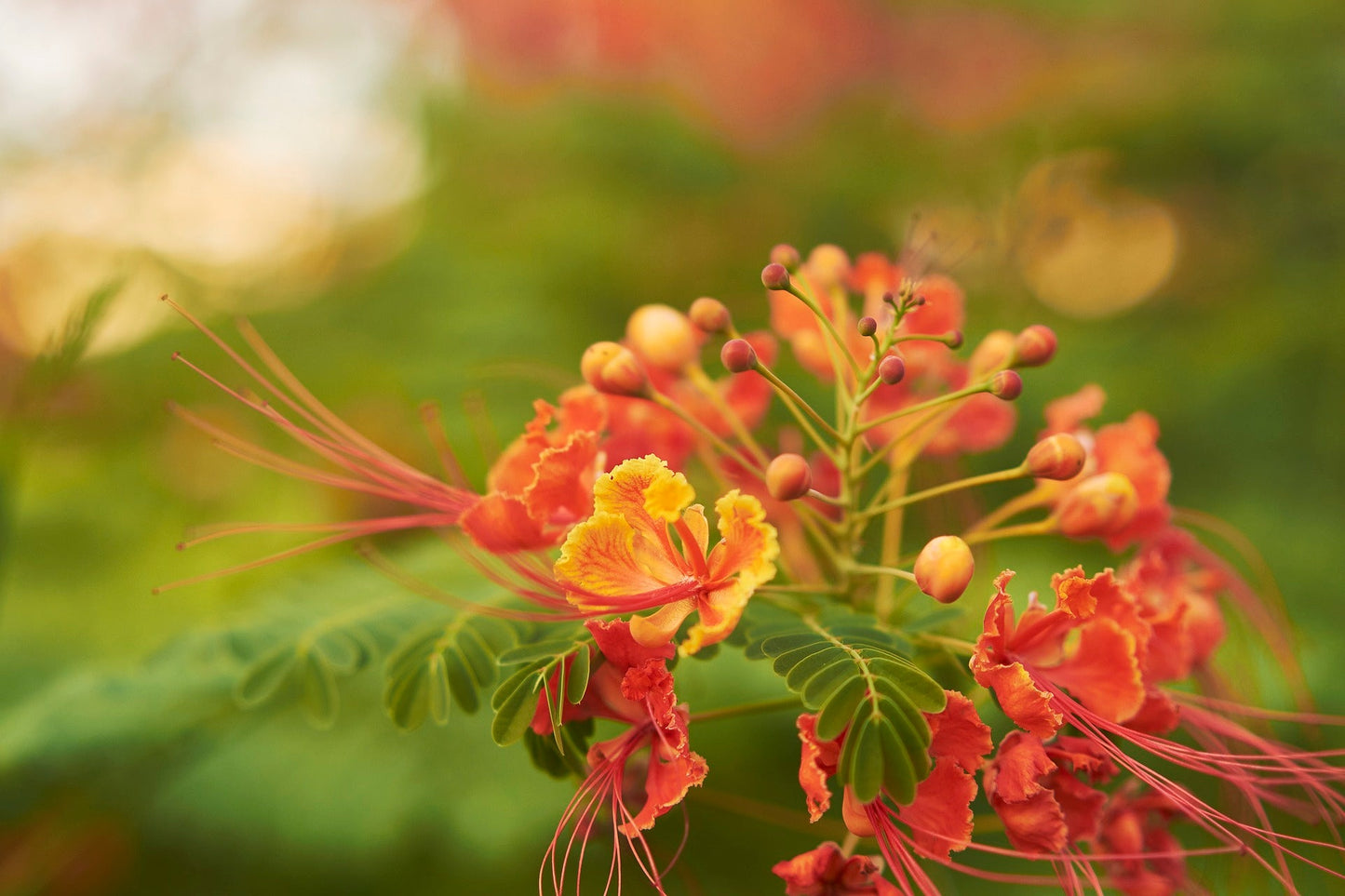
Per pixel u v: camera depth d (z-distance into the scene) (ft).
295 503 15.69
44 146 20.99
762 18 22.70
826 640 5.48
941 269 8.09
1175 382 18.53
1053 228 22.89
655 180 20.03
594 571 5.32
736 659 11.09
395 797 11.14
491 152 20.22
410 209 21.30
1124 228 23.44
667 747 5.10
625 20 21.68
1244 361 18.56
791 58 22.52
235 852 11.39
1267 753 6.73
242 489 16.24
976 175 22.94
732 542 5.21
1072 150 22.40
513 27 21.63
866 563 7.14
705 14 22.13
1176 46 22.08
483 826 10.87
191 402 16.67
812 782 4.85
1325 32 20.85
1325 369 18.26
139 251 18.13
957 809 4.96
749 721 11.32
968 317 21.35
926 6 23.50
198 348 16.85
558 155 19.79
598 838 6.28
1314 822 6.82
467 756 11.54
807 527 6.71
